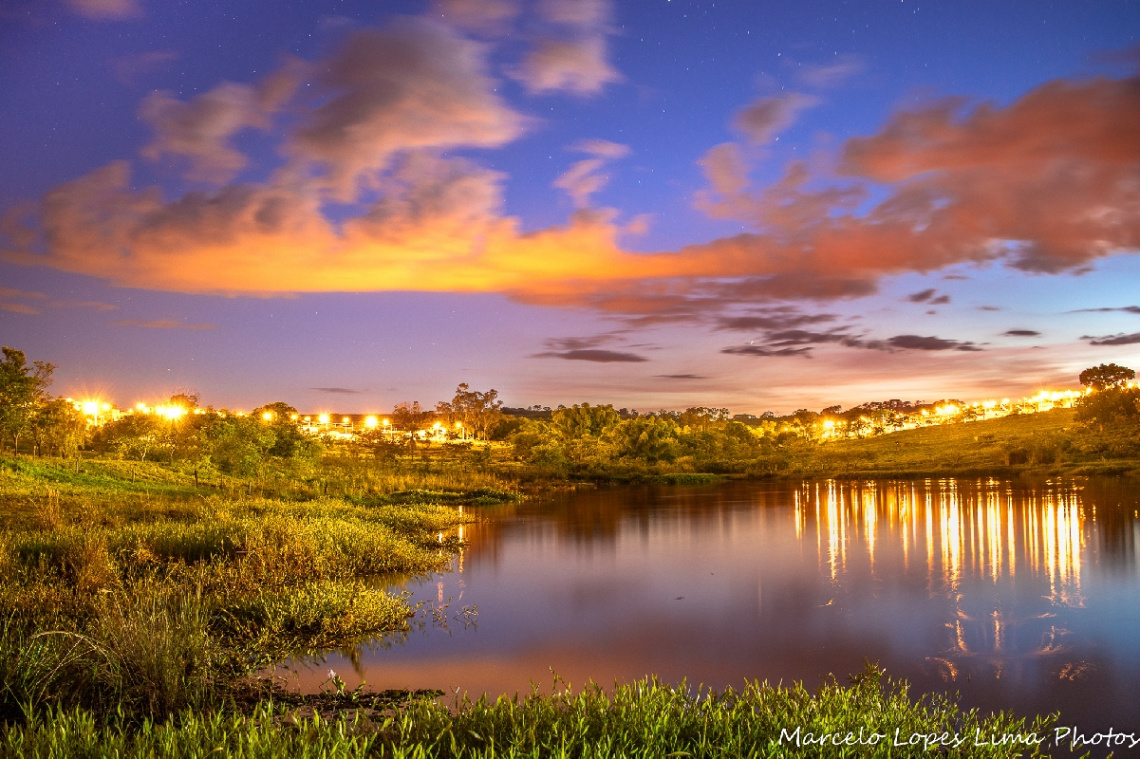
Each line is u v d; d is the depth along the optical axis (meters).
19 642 7.22
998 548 19.66
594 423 106.94
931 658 10.08
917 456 79.50
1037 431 100.50
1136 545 19.80
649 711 5.63
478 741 5.28
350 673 8.94
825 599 13.74
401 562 16.81
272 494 31.72
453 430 137.62
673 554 19.50
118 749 4.61
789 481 56.03
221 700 7.03
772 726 5.47
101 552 12.24
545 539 22.89
